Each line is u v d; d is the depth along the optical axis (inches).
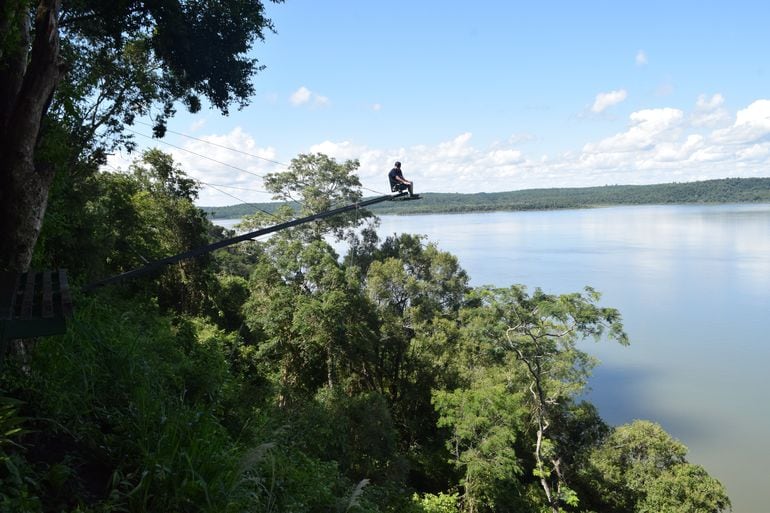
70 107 383.9
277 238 1685.5
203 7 674.2
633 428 1213.1
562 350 1115.9
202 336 886.4
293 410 700.7
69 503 154.5
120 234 1048.2
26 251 310.7
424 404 1338.6
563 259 4707.2
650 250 5526.6
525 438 1216.8
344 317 1152.2
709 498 1056.2
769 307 2940.5
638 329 2598.4
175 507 161.8
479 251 5403.5
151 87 752.3
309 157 1795.0
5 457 137.5
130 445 188.4
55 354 216.5
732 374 1968.5
